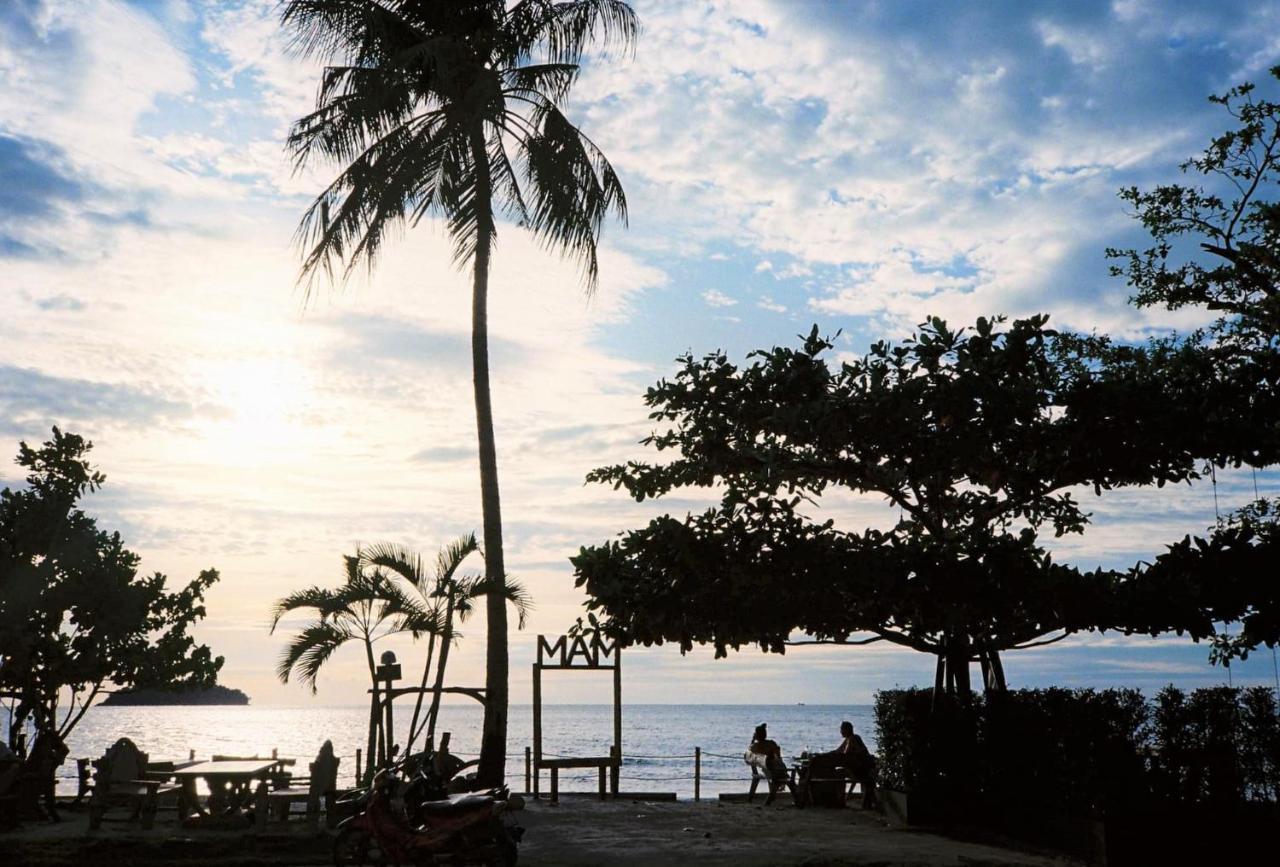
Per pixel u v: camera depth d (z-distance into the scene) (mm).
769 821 17922
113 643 22156
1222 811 14438
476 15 22578
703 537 16641
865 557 16000
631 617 16734
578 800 22438
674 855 13945
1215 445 15992
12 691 21391
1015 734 16141
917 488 17781
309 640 19125
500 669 20562
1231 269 19219
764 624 16250
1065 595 15172
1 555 21156
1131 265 20281
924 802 17047
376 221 21078
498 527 21281
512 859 12508
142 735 131000
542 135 22203
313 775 16297
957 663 17391
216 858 13930
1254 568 15031
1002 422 16047
